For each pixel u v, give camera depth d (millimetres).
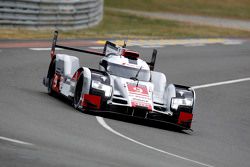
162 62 103750
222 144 51250
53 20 126188
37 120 44969
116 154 37188
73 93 54969
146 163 35750
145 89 53719
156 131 51156
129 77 55125
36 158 31422
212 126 60375
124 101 52562
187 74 95000
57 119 47000
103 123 49188
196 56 118062
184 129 55469
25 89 61031
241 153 48594
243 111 73375
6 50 90875
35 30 120875
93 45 112750
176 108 53844
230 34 176375
